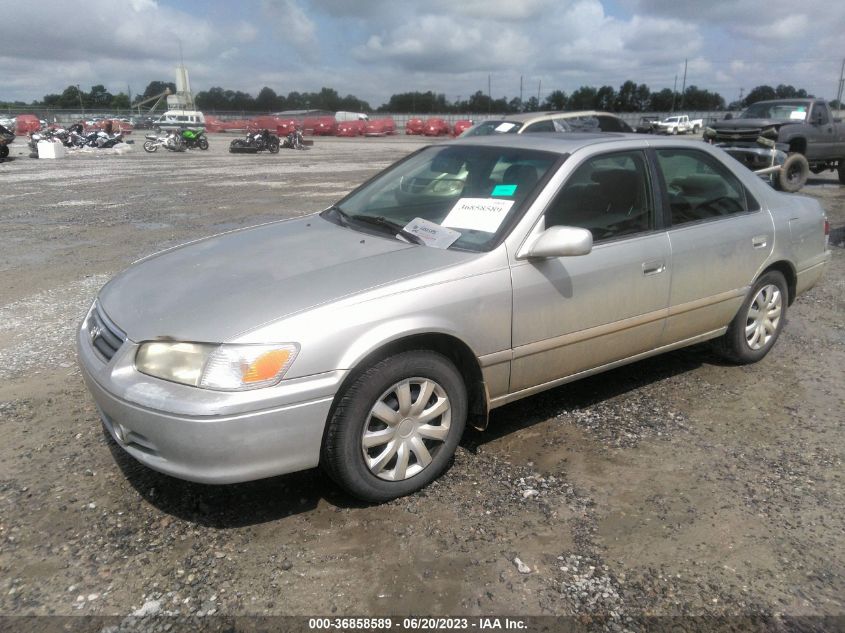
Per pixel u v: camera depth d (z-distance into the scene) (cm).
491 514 305
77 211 1199
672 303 404
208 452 265
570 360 366
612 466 348
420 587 259
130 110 7606
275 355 270
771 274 466
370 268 317
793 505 315
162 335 278
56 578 261
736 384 450
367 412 295
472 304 317
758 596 257
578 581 264
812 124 1514
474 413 350
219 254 360
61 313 588
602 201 373
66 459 346
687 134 5325
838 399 428
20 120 4944
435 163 418
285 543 284
